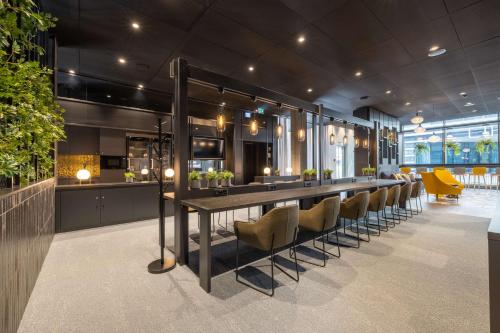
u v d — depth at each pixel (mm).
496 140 9680
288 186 4098
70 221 4020
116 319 1747
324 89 6164
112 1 2863
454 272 2465
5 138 1725
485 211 5555
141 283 2287
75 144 5434
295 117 7211
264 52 4176
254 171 9125
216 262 2803
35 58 2900
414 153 12211
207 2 2887
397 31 3537
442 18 3221
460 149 10734
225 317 1769
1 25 1580
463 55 4320
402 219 4820
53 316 1781
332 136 6402
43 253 2734
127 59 4434
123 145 5785
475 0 2863
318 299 1994
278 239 2154
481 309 1841
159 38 3721
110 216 4434
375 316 1763
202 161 7359
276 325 1673
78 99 5055
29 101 1917
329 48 4031
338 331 1606
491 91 6387
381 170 9102
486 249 3127
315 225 2742
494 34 3619
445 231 3975
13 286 1613
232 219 5051
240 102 7277
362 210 3230
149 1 2865
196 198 2900
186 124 2834
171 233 3936
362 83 5750
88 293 2100
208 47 4000
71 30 3494
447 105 7977
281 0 2852
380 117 8898
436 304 1910
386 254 2969
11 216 1602
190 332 1611
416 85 5879
